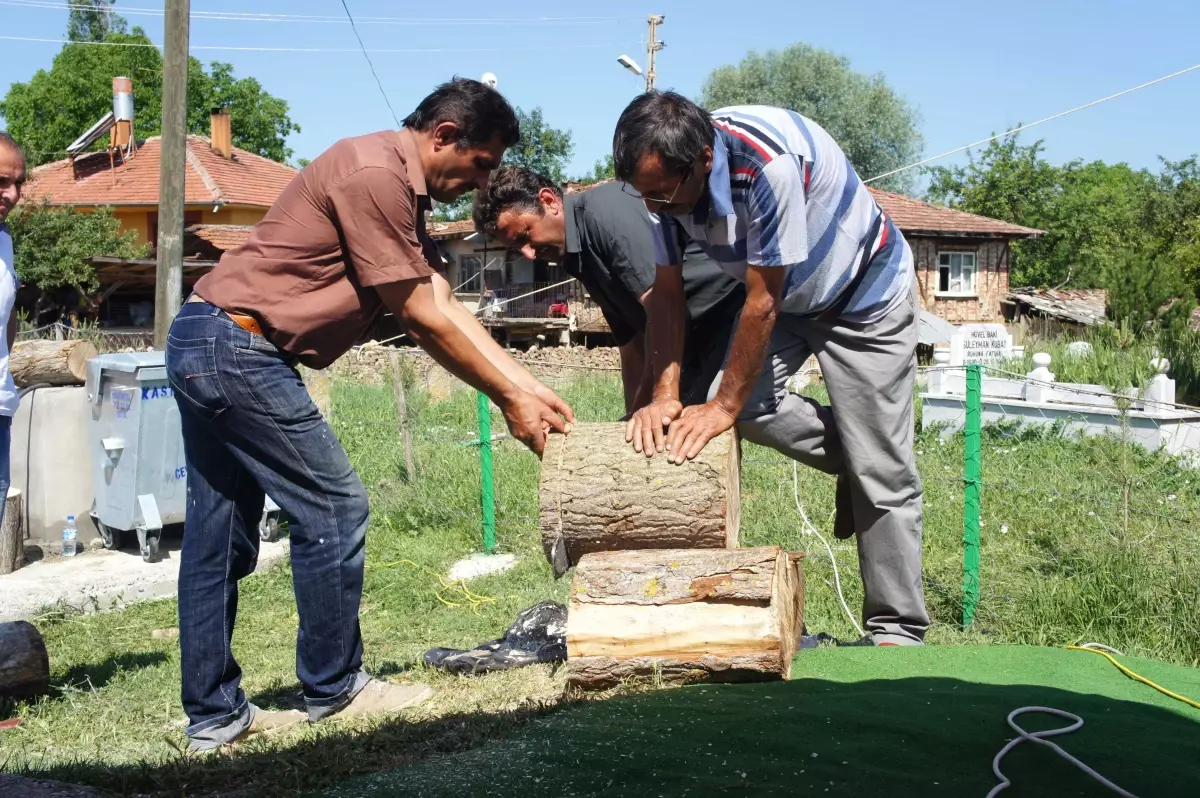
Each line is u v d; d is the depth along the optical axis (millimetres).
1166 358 13031
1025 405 11172
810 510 7848
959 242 31844
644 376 4520
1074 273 43531
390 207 3145
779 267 3373
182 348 3188
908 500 4199
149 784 2977
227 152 34875
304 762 2982
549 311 33469
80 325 25781
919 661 3656
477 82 3303
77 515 7453
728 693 3221
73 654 5195
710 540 3480
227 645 3453
